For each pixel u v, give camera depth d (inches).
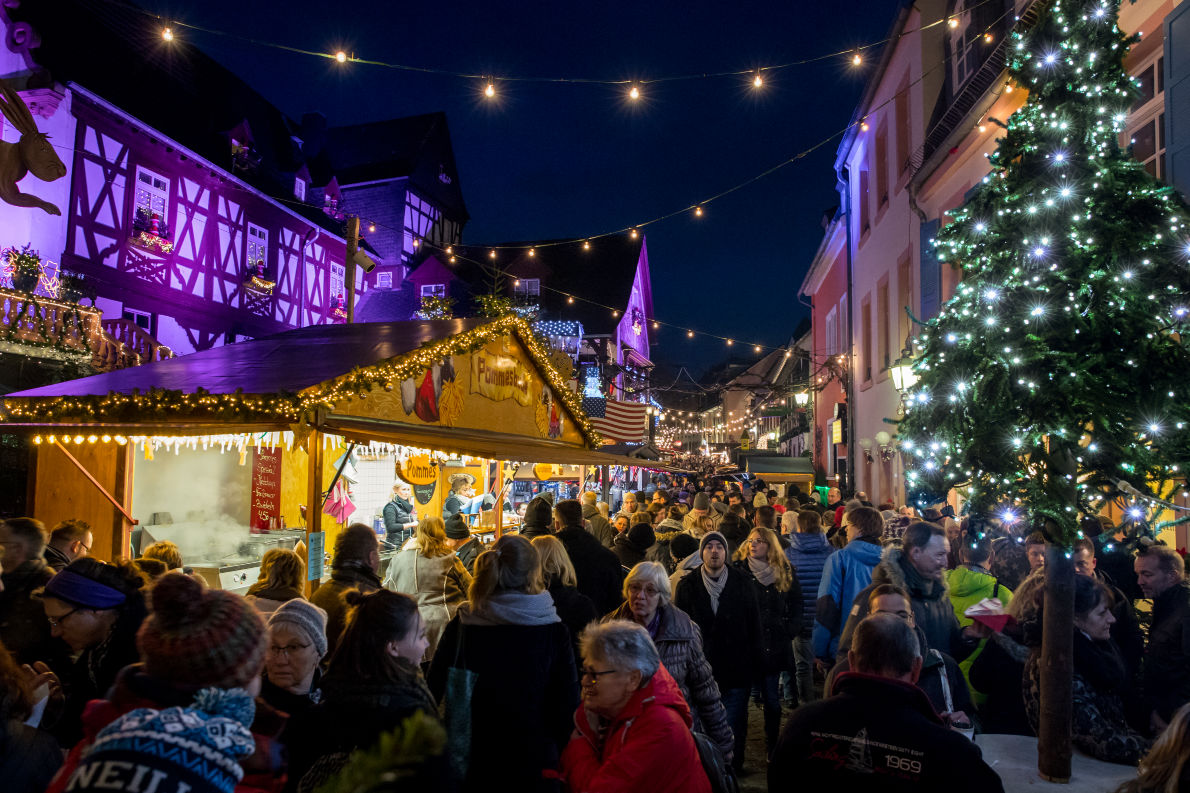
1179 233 137.7
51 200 700.0
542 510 242.7
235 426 209.2
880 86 685.3
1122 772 142.0
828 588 210.7
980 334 147.9
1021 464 142.5
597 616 178.7
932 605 180.2
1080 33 150.2
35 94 683.4
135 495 356.8
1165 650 154.7
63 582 125.5
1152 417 130.3
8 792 81.2
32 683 100.1
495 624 138.6
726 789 117.3
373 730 95.4
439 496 470.3
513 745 132.6
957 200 454.6
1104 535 147.3
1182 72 246.7
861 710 98.0
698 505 338.6
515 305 1149.1
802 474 944.3
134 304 802.2
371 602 103.4
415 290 1462.8
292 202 1042.1
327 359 251.6
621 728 108.0
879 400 681.0
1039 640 156.4
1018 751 153.7
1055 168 145.6
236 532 367.2
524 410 369.1
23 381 470.3
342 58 315.0
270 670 111.8
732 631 209.6
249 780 77.2
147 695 68.5
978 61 488.4
